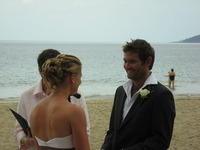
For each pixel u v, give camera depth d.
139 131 2.67
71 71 2.16
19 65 48.12
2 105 12.67
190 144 7.20
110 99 15.73
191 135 7.99
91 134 8.22
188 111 11.59
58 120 2.06
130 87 2.99
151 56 2.77
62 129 2.06
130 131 2.70
